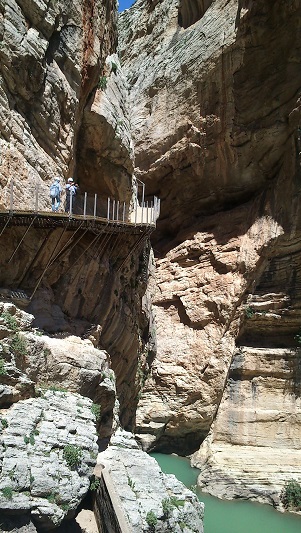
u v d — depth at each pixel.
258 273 24.25
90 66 17.62
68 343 15.09
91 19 17.75
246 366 23.77
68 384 14.52
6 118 14.28
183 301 26.11
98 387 15.45
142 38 33.28
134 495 12.27
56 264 15.81
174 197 28.66
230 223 25.94
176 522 12.15
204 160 26.25
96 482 12.84
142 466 13.96
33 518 10.74
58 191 15.44
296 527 18.23
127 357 20.84
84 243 16.48
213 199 27.34
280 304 23.64
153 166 28.27
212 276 25.52
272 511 19.55
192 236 27.28
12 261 14.58
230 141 24.91
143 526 11.52
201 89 25.81
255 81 23.86
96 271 17.11
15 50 14.33
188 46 27.39
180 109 26.98
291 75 22.88
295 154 22.95
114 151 19.30
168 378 24.98
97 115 18.14
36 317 14.80
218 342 24.34
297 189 22.80
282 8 22.20
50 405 12.99
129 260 19.94
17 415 11.88
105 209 19.94
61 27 16.23
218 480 21.12
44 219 14.21
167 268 27.75
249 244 24.45
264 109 23.89
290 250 23.50
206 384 24.12
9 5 14.24
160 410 24.64
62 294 16.22
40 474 11.02
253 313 24.05
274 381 23.30
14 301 14.26
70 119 16.97
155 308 27.03
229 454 22.38
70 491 11.35
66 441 12.08
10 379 12.38
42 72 15.33
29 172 15.08
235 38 23.81
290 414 22.55
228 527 17.98
